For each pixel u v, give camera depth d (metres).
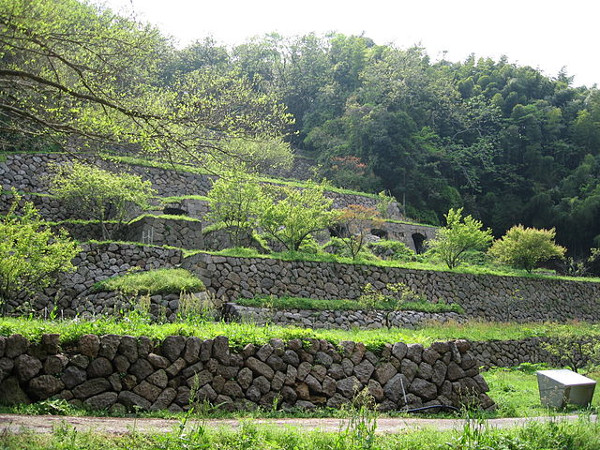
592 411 9.91
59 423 5.67
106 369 7.06
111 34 7.80
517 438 6.35
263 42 56.06
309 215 21.00
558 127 52.75
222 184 20.42
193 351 7.67
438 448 5.97
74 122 7.75
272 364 8.24
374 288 20.45
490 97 58.75
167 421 6.57
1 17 6.68
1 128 7.46
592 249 38.78
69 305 15.46
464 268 25.02
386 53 55.09
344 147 45.06
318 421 7.44
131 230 20.47
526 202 48.72
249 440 5.53
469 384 9.80
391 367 9.23
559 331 19.36
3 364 6.49
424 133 49.12
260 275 17.75
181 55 47.12
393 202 37.59
